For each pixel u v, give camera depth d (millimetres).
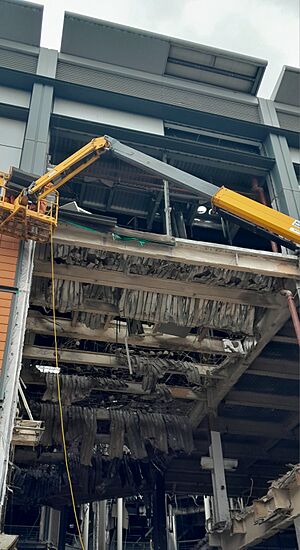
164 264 15422
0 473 10188
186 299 16875
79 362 18516
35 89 17375
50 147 17312
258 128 19297
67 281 15969
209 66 20016
